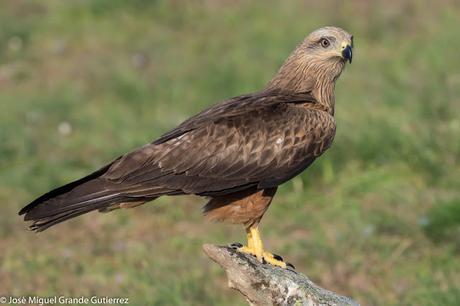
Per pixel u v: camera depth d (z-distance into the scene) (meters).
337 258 14.15
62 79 21.56
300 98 10.66
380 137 16.59
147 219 15.77
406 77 19.88
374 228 14.77
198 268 13.96
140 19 24.83
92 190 9.67
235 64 20.92
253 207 10.22
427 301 12.50
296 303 9.25
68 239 15.26
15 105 20.02
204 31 23.83
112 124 18.81
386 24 23.06
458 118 17.45
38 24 24.84
